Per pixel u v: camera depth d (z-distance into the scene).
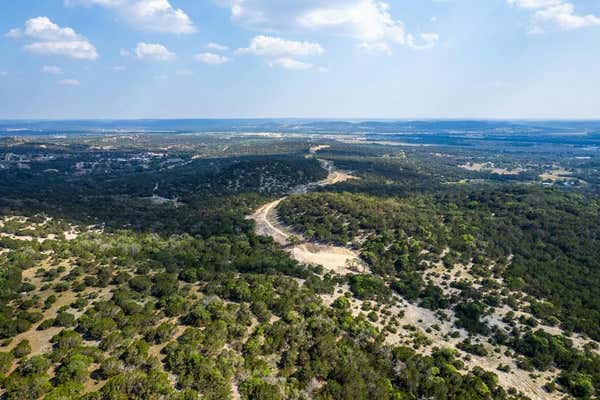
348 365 54.66
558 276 94.25
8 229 115.12
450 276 93.12
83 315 59.53
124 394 43.38
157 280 74.00
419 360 60.19
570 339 72.81
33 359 47.06
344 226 116.44
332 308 74.00
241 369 50.25
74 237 119.81
